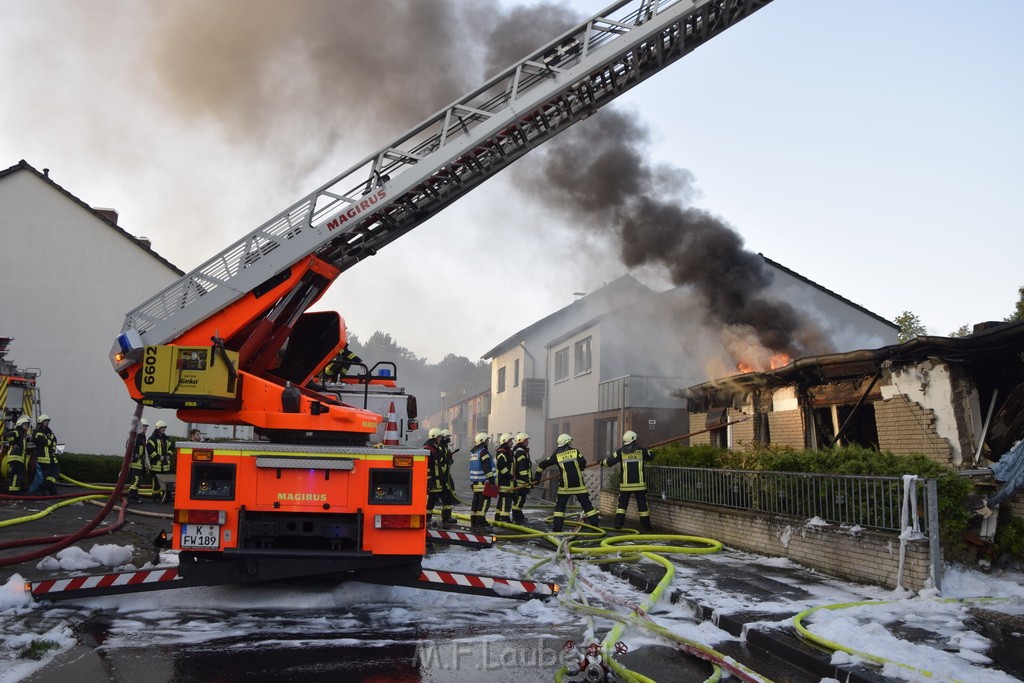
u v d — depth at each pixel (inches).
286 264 298.5
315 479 250.4
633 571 322.7
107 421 908.0
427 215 337.4
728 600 260.8
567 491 465.1
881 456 328.5
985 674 173.6
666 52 345.7
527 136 343.6
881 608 247.9
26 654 191.2
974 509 302.2
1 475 645.9
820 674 189.5
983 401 383.6
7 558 301.0
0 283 890.7
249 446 248.8
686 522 465.4
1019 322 343.9
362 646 210.5
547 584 270.1
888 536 285.7
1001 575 298.5
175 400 269.7
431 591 279.4
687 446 531.8
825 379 482.0
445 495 534.3
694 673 192.7
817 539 327.6
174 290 296.8
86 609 245.8
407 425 356.5
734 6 339.6
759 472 384.2
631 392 868.0
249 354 292.5
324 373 349.1
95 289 916.6
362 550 248.7
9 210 902.4
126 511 500.1
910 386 410.6
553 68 320.8
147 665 187.5
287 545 255.8
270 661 193.9
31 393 700.0
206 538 245.1
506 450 552.7
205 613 247.6
